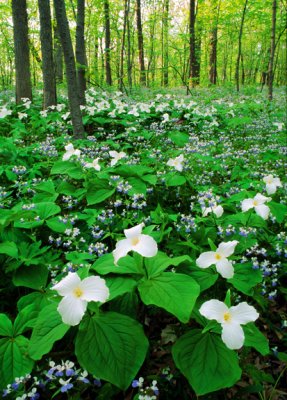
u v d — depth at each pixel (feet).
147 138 26.55
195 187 17.30
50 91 37.09
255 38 108.99
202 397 7.64
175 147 26.35
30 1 65.87
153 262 8.84
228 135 29.94
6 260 10.66
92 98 41.83
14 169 16.40
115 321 7.61
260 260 12.48
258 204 10.58
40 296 9.70
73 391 7.61
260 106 38.63
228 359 7.16
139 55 76.89
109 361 7.01
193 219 12.69
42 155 21.59
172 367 8.79
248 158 23.62
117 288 8.25
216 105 41.88
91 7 61.26
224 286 10.41
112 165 17.42
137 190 15.70
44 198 15.20
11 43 79.36
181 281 8.14
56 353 8.14
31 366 7.25
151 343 9.40
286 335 10.03
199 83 76.69
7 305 10.53
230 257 9.53
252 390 7.64
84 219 13.94
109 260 9.26
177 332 9.46
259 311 10.77
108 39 62.08
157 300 7.63
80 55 36.81
